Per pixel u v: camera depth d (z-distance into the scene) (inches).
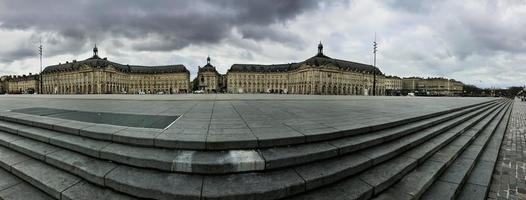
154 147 149.3
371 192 126.8
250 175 125.9
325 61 4025.6
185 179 121.6
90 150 149.0
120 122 212.1
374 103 553.3
